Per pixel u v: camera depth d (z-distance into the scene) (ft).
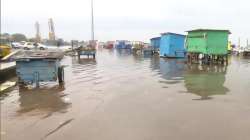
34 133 21.68
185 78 48.52
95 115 25.72
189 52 85.97
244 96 32.96
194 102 30.07
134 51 151.02
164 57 108.68
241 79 46.96
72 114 26.32
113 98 32.50
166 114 25.52
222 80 45.93
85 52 104.47
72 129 22.24
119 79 47.98
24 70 41.16
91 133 21.25
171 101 30.66
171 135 20.39
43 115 26.35
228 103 29.50
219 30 75.61
